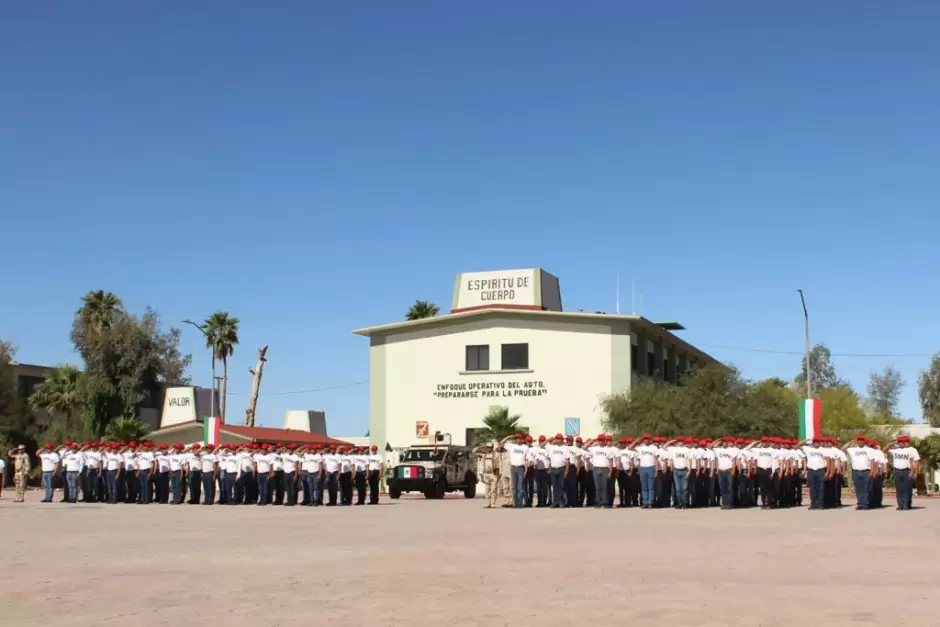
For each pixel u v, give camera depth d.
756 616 9.06
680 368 61.22
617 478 30.86
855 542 16.56
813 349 118.62
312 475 32.75
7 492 46.69
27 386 71.81
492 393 49.78
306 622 8.91
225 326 81.12
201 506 32.34
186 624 8.84
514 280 51.62
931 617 8.98
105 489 36.03
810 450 28.30
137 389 69.56
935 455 42.75
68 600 10.31
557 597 10.29
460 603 9.94
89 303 78.69
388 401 51.66
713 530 19.41
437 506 31.94
